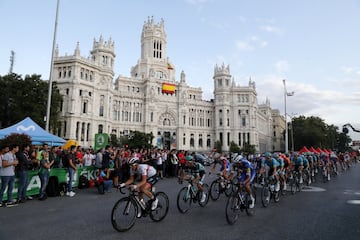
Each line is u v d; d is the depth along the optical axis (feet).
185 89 371.56
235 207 36.73
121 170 76.02
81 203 49.39
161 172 94.02
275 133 579.48
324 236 30.60
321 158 99.96
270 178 51.85
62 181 58.80
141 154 84.58
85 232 31.30
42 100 176.14
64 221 36.29
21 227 33.37
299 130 394.11
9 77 169.37
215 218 38.91
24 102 165.27
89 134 262.06
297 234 31.32
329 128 492.95
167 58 415.23
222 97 383.24
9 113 166.50
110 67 291.17
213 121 391.04
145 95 340.59
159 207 35.70
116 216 30.91
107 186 61.62
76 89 249.75
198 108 382.42
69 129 241.55
